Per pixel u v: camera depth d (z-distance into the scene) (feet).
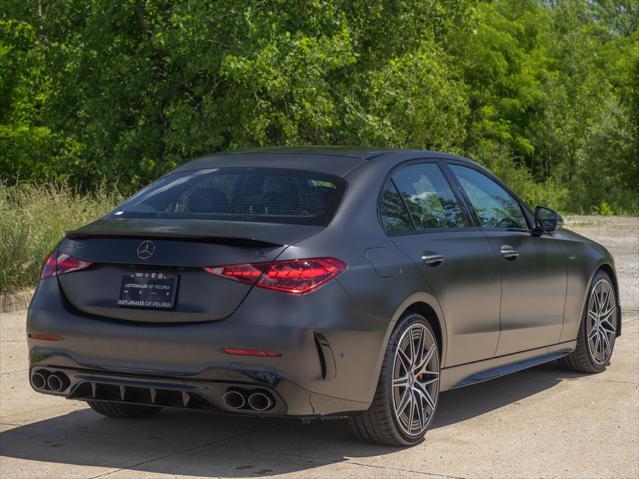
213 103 63.67
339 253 16.76
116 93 66.69
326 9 66.44
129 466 16.75
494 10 163.63
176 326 16.19
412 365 18.02
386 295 17.25
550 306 23.06
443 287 18.93
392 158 19.65
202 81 65.82
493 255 20.76
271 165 19.08
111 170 65.67
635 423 20.11
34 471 16.42
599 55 220.23
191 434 19.11
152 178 65.00
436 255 18.88
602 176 133.28
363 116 69.56
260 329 15.74
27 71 71.67
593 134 136.15
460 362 19.74
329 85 70.79
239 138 64.03
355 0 71.61
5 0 67.31
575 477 16.25
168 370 16.19
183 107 64.08
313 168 18.78
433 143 102.83
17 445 18.22
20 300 36.32
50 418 20.52
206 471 16.44
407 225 18.86
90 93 67.36
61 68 67.92
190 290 16.25
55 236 40.75
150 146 66.49
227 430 19.44
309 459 17.22
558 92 175.94
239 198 18.11
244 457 17.37
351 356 16.49
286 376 15.75
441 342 19.02
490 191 22.25
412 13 73.72
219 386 15.96
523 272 21.79
